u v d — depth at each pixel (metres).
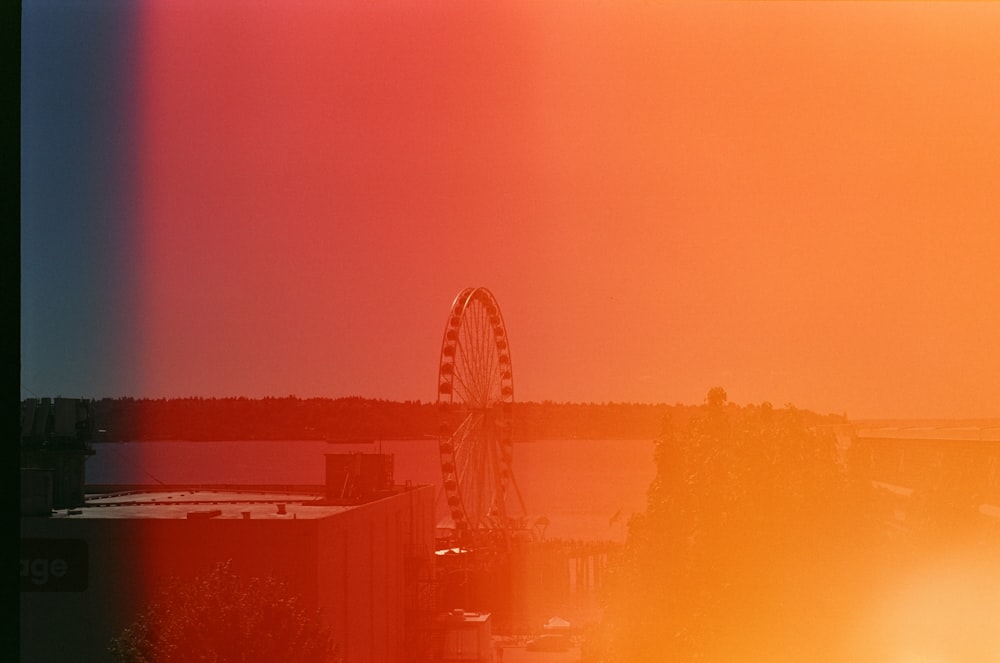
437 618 108.06
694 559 64.06
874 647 55.38
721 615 57.47
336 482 97.81
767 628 56.06
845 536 57.31
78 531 66.62
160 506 85.06
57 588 66.25
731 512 59.31
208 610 60.09
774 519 58.00
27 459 80.38
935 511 60.59
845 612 55.62
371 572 83.94
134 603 66.19
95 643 65.69
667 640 72.94
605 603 83.00
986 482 75.31
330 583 69.94
